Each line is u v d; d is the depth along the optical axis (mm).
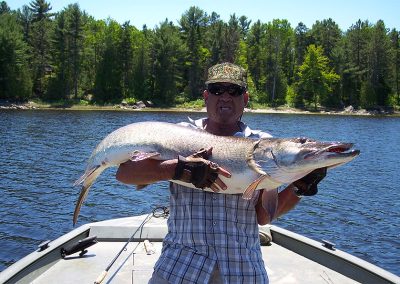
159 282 3043
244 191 3053
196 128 3461
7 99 62250
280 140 3244
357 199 15039
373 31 80625
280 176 3158
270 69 78562
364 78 81688
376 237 11133
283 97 78500
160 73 69812
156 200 14000
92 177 3621
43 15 82438
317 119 58594
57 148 24406
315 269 4785
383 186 17219
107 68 69625
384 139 35750
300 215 12984
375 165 22578
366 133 40375
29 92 62906
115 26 75625
